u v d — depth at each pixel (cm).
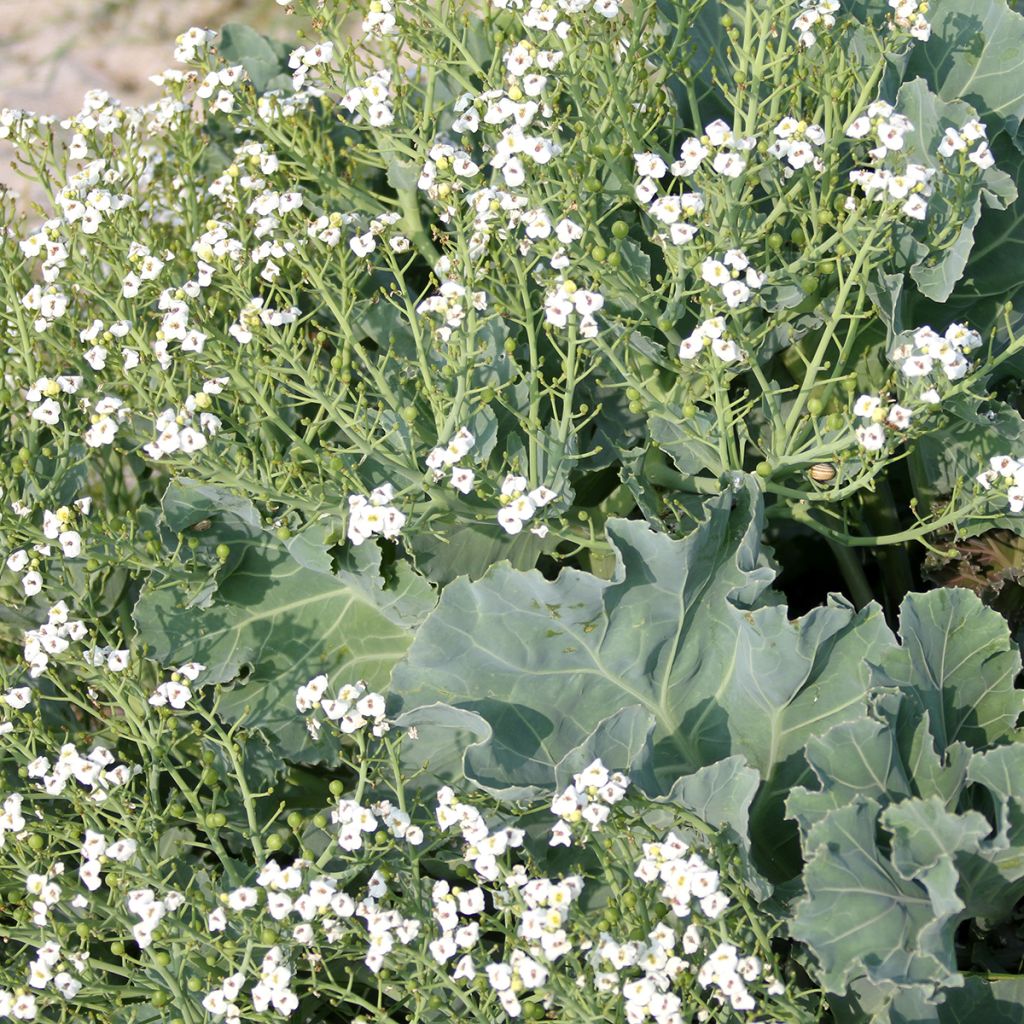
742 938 166
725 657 172
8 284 177
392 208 189
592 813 162
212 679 178
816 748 165
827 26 173
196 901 166
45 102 290
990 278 182
